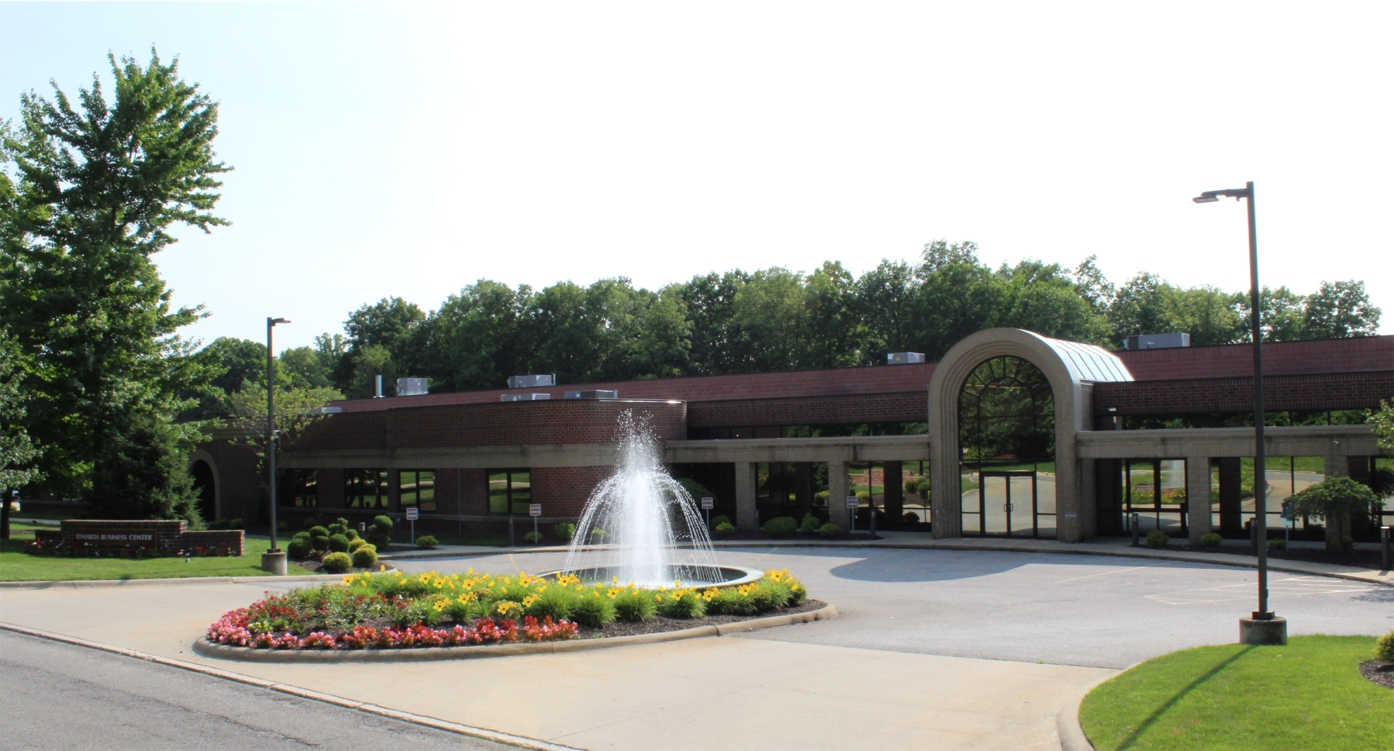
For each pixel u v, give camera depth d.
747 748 10.35
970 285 74.56
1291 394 36.19
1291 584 24.52
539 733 11.02
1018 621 19.41
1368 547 30.75
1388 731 9.17
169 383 39.38
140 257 36.97
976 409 38.12
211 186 39.66
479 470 43.97
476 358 93.75
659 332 91.19
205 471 56.97
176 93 38.28
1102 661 14.75
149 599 22.53
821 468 43.84
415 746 10.58
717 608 19.47
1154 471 37.44
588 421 42.16
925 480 41.28
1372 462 32.84
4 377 33.38
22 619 19.36
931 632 18.09
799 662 14.94
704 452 43.41
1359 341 39.66
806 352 84.62
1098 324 77.81
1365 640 14.67
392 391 110.94
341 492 49.91
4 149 38.16
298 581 27.55
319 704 12.47
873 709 11.86
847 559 32.84
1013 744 10.29
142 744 10.66
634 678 13.81
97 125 37.28
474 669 14.53
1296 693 10.71
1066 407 35.75
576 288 92.94
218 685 13.59
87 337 36.25
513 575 29.39
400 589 20.27
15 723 11.55
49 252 36.72
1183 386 37.75
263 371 128.62
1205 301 87.44
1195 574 26.72
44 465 38.62
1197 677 11.84
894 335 82.69
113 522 31.73
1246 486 34.75
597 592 18.11
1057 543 35.00
